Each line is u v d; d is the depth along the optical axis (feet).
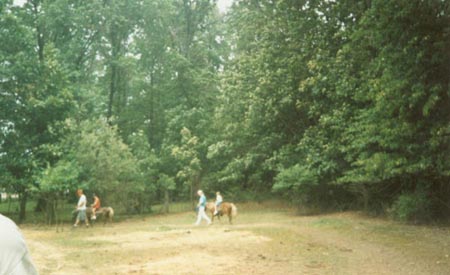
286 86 90.17
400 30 50.52
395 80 50.88
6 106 91.30
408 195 63.72
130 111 143.64
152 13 127.03
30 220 95.14
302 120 97.19
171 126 129.80
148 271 34.14
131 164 97.14
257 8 109.09
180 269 34.60
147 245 48.52
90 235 61.26
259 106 93.76
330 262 36.99
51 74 94.58
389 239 49.14
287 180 84.64
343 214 79.20
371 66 59.11
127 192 100.27
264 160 104.27
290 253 41.73
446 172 53.47
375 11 52.16
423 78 50.03
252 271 33.53
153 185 109.81
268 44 93.56
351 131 68.69
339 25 82.48
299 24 86.58
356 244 46.70
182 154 114.73
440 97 49.47
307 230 59.26
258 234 55.47
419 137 56.49
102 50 128.47
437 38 49.75
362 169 68.08
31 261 5.21
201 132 126.72
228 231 59.57
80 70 121.80
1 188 91.40
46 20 108.06
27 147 91.15
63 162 85.15
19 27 92.07
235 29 114.11
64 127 92.99
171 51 136.77
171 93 139.74
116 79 143.43
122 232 64.13
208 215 99.50
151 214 108.78
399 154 58.90
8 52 93.86
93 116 109.09
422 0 48.52
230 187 129.08
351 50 69.72
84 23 113.80
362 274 32.12
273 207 107.14
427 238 48.44
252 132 104.06
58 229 74.84
